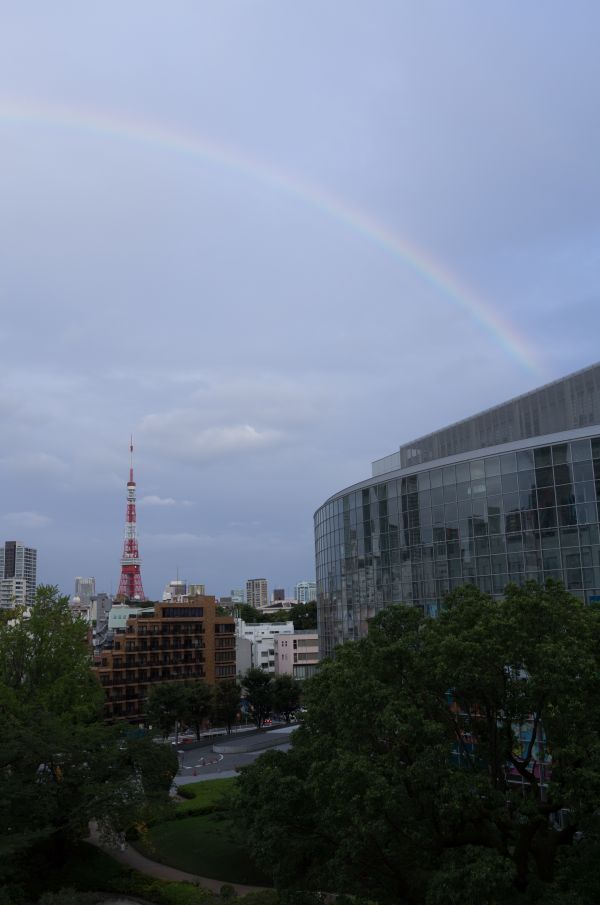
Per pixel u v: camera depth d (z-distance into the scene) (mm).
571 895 22000
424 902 27219
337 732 30641
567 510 50375
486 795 25109
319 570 80938
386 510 64688
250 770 40031
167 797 49438
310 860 33250
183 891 42594
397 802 23750
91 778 48156
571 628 26531
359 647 32000
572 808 23281
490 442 68750
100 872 47531
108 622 174125
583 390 60562
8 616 65312
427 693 28641
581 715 23766
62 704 59938
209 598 146500
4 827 42531
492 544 54375
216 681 141875
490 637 26266
